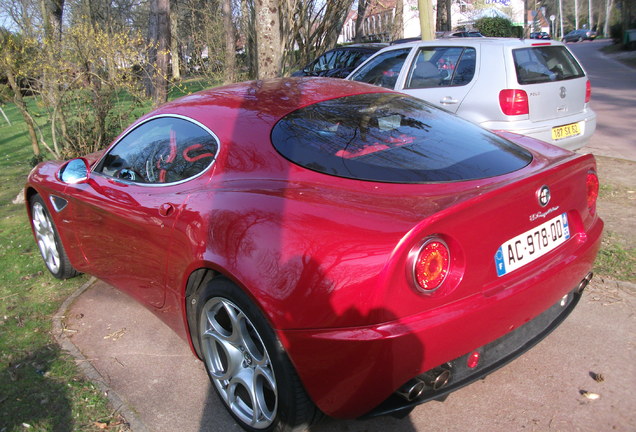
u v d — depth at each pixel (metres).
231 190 2.59
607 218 5.16
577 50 40.69
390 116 3.00
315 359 2.10
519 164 2.69
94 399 2.83
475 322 2.16
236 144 2.79
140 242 3.03
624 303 3.55
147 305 3.23
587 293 3.71
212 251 2.43
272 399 2.40
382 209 2.16
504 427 2.51
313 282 2.07
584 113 6.34
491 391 2.76
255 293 2.20
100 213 3.37
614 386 2.74
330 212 2.21
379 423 2.59
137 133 3.42
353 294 2.01
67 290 4.22
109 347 3.37
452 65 6.31
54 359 3.23
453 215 2.07
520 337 2.53
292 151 2.65
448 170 2.50
